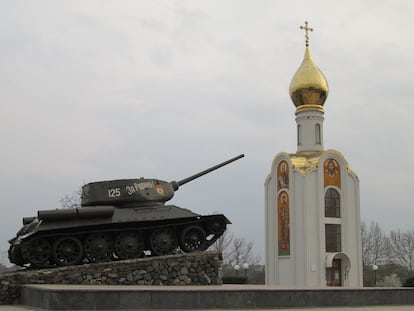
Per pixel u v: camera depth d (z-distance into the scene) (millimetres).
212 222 27453
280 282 55781
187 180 31078
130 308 18812
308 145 58312
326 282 53500
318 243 53531
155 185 27891
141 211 26297
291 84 59812
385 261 100312
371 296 23453
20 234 27719
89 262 26016
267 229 58406
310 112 58719
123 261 24641
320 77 58844
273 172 58219
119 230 25812
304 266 53062
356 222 55906
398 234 100625
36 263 24859
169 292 19359
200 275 25734
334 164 56031
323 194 54500
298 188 54812
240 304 20406
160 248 26500
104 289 18734
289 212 55344
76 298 18312
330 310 21078
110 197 26719
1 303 22922
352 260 55031
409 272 87875
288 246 55250
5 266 48031
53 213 24641
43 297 19016
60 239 25016
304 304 21688
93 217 25297
